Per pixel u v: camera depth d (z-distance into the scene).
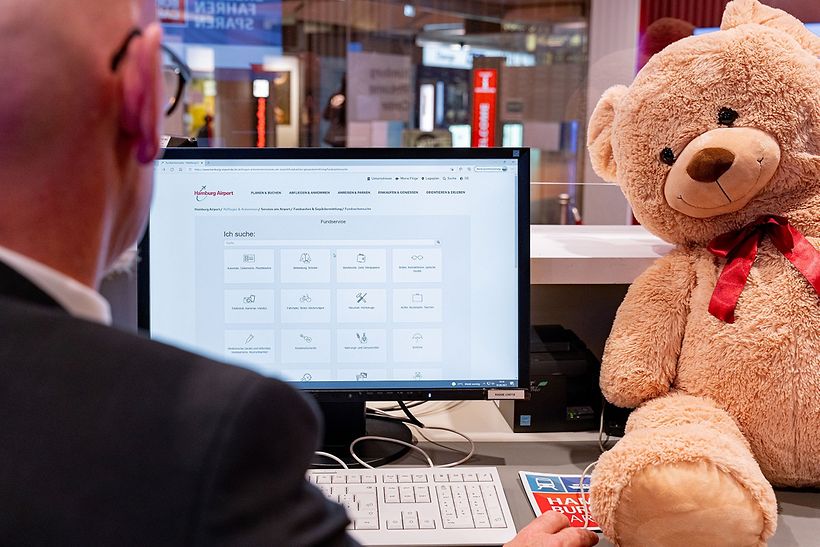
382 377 1.06
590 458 1.07
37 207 0.43
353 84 4.63
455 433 1.15
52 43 0.42
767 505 0.78
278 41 4.38
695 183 0.91
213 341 1.05
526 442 1.13
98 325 0.42
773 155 0.90
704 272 0.97
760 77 0.90
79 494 0.37
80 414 0.38
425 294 1.05
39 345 0.40
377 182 1.03
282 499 0.39
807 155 0.92
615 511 0.81
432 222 1.04
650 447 0.81
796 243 0.92
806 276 0.90
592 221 1.71
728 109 0.91
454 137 4.91
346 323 1.05
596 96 2.70
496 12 5.23
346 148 1.03
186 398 0.39
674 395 0.96
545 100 4.12
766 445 0.92
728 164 0.89
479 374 1.06
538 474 1.02
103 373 0.40
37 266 0.43
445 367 1.06
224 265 1.04
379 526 0.89
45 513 0.37
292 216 1.04
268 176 1.03
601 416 1.13
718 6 4.04
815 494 0.96
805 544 0.85
